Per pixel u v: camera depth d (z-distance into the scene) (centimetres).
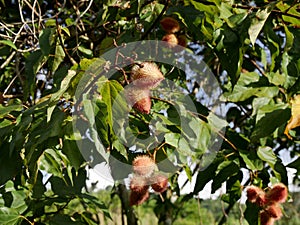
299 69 67
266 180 71
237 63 59
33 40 73
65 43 71
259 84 70
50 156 58
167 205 119
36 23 80
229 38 59
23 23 68
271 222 68
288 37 64
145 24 67
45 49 52
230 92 69
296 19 64
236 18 59
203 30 61
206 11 61
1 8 87
